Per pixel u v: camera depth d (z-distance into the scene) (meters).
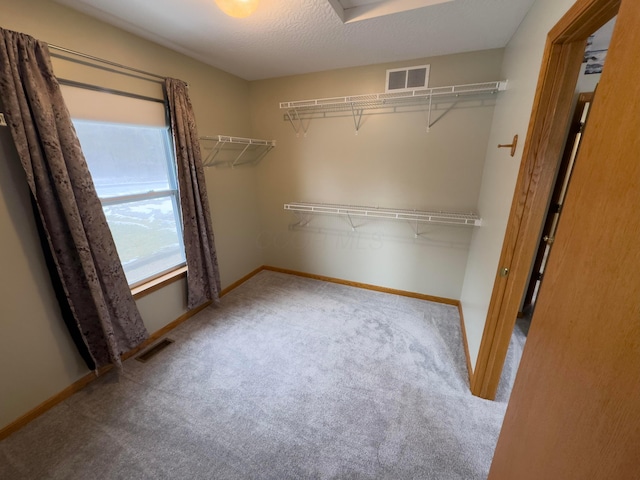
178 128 2.13
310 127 2.88
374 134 2.64
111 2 1.48
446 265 2.74
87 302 1.72
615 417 0.43
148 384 1.81
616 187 0.48
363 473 1.29
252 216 3.35
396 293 3.03
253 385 1.80
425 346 2.18
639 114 0.43
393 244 2.90
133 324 1.98
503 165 1.71
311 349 2.15
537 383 0.74
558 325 0.65
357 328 2.41
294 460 1.35
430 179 2.56
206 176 2.62
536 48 1.33
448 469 1.31
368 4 1.63
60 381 1.69
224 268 3.00
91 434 1.48
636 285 0.41
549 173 1.26
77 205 1.59
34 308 1.54
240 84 2.89
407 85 2.39
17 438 1.45
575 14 0.91
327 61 2.38
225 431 1.49
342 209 2.89
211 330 2.39
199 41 1.97
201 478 1.27
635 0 0.47
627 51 0.48
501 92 2.00
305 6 1.51
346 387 1.79
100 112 1.70
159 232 2.28
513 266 1.42
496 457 1.01
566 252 0.65
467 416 1.58
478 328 1.84
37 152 1.40
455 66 2.22
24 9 1.35
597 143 0.56
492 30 1.78
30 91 1.34
